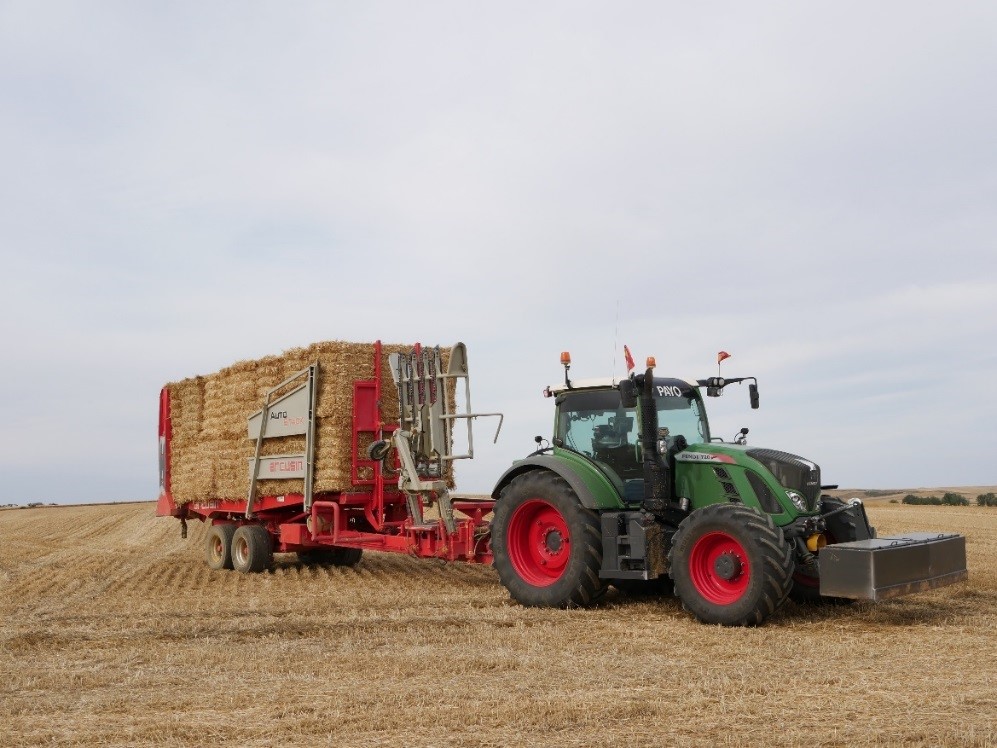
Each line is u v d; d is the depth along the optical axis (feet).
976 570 37.24
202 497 46.52
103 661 21.47
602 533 28.27
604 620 26.40
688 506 28.04
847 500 28.55
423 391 35.94
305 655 21.71
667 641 23.18
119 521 82.43
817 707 16.46
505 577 30.25
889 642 22.67
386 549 36.63
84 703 17.53
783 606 27.99
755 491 26.73
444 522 34.04
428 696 17.40
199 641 24.00
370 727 15.49
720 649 21.86
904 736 14.56
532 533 30.40
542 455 30.86
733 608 24.89
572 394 30.76
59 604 32.32
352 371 38.22
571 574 28.45
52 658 21.93
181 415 49.03
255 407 42.34
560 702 16.85
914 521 69.41
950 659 20.51
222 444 44.75
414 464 35.47
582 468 29.14
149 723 15.98
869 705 16.53
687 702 16.80
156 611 29.71
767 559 24.39
